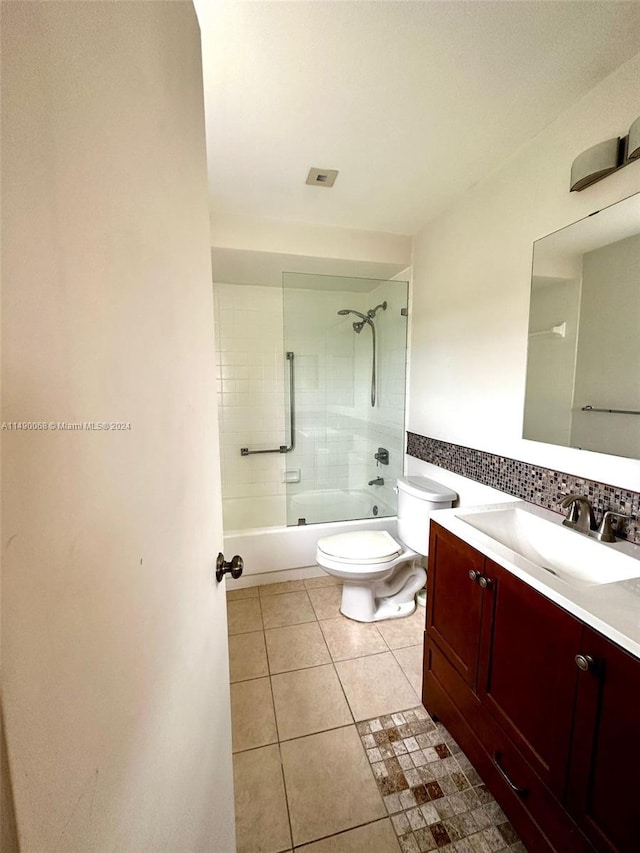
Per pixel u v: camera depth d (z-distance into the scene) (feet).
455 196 6.08
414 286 7.69
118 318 1.27
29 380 0.85
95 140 1.14
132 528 1.34
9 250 0.79
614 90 3.61
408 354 8.07
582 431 4.09
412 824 3.42
